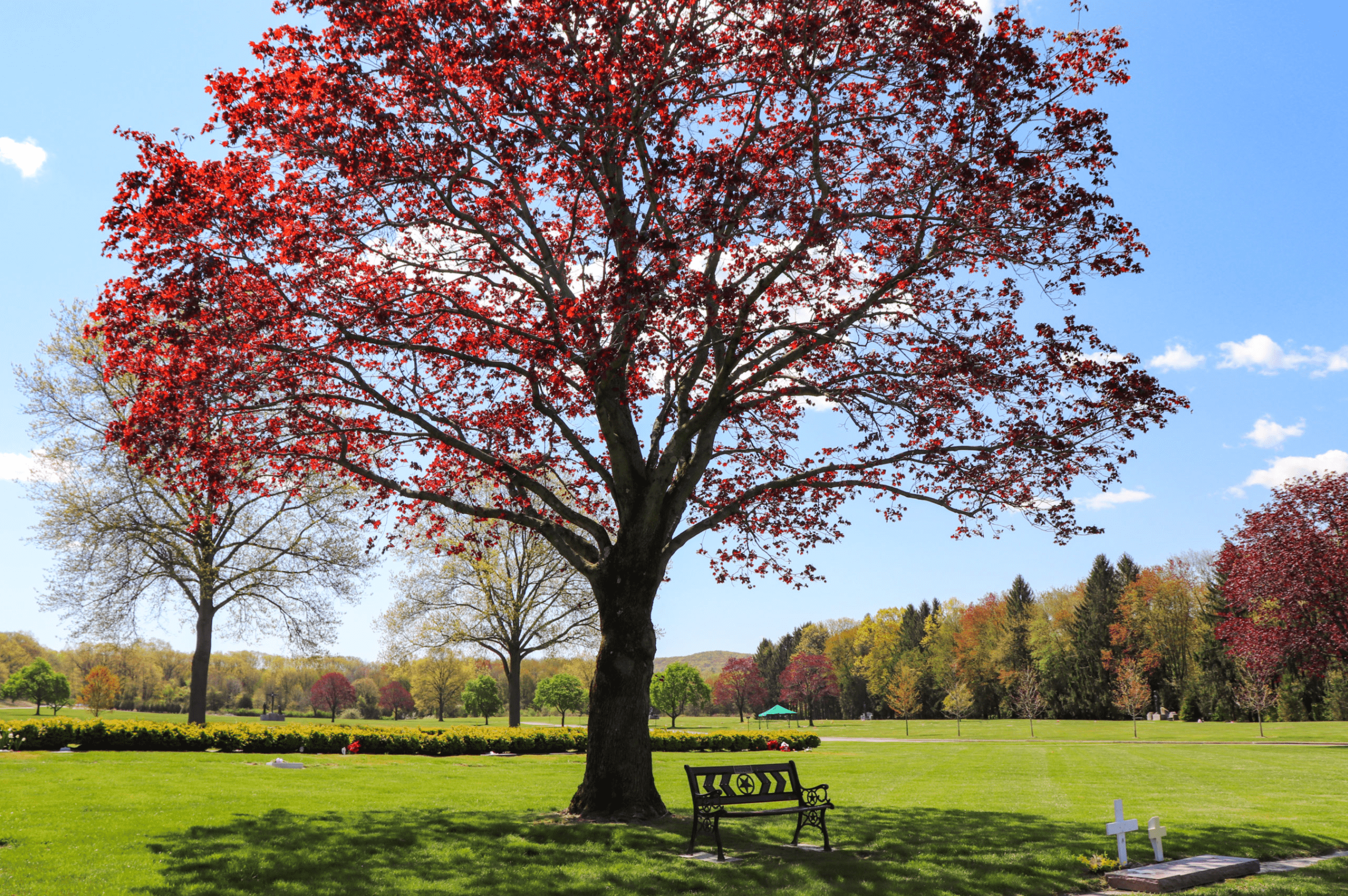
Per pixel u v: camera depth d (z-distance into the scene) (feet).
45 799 38.22
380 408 40.24
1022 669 295.69
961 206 36.24
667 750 103.09
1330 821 41.01
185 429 36.60
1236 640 130.93
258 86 34.94
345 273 43.01
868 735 197.47
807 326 39.52
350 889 24.49
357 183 36.09
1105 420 38.17
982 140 34.71
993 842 33.71
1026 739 169.07
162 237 33.09
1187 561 277.23
